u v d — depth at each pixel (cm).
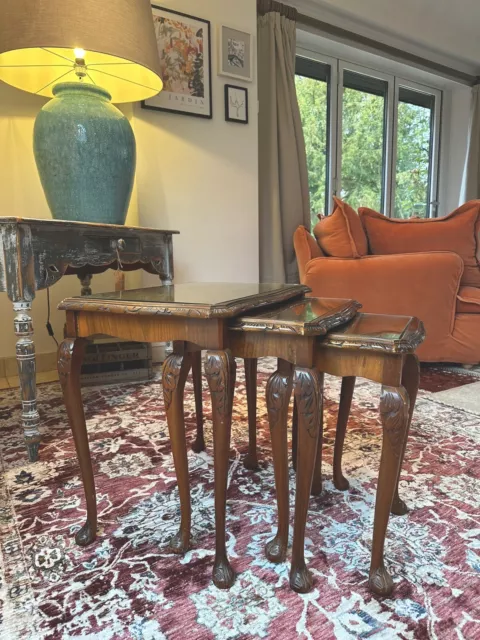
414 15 355
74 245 138
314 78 351
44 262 127
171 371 79
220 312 72
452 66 416
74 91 156
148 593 74
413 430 143
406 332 75
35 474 116
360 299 213
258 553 84
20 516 97
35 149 154
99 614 70
